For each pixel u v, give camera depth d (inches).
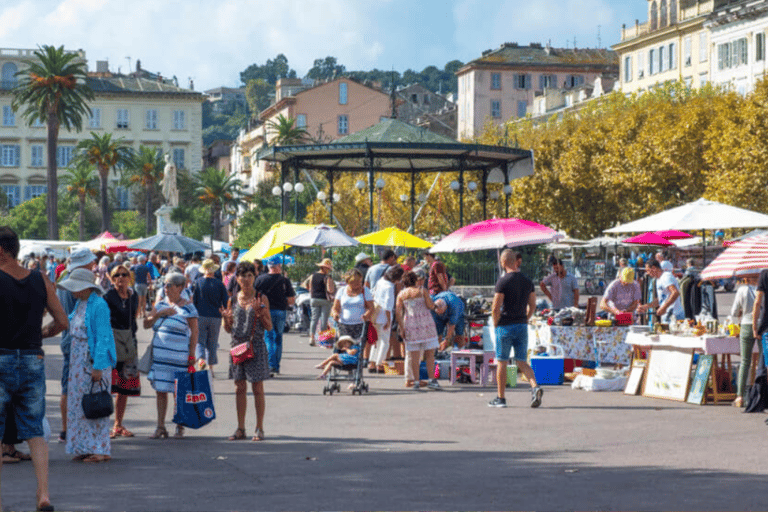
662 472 402.3
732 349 625.3
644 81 4114.2
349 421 556.7
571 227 2827.3
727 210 850.8
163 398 502.0
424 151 1525.6
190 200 4881.9
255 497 357.4
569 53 5585.6
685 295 957.2
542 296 1795.0
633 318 776.3
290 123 3949.3
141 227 4815.5
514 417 569.0
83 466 423.2
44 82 3233.3
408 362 717.9
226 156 6973.4
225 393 695.1
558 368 748.6
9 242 355.6
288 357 952.3
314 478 393.4
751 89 3383.4
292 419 565.3
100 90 5339.6
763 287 566.6
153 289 1651.1
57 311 362.9
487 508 337.7
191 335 502.0
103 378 431.2
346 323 697.6
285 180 1659.7
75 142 5324.8
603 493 361.7
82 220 4485.7
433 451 455.8
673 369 647.8
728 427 526.3
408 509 336.5
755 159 2241.6
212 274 739.4
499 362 613.9
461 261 1777.8
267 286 796.6
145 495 362.6
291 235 1075.9
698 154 2527.1
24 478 398.0
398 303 717.3
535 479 388.8
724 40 3521.2
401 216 2760.8
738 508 336.8
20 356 347.6
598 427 528.7
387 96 5447.8
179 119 5423.2
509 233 854.5
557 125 3129.9
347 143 1503.4
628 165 2645.2
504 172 1673.2
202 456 446.3
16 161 5300.2
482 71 5398.6
